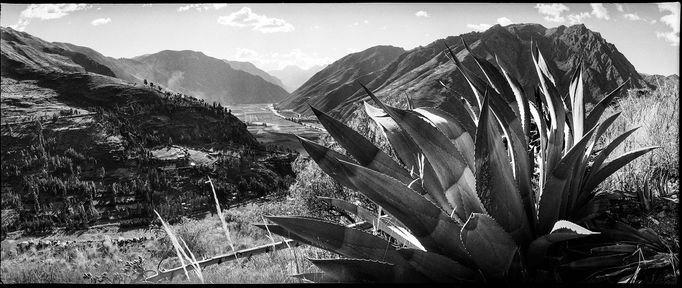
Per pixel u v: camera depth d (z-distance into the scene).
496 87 1.90
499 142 1.42
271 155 185.00
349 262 1.45
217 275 3.20
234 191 133.88
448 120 1.65
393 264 1.48
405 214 1.47
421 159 1.76
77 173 166.00
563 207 1.66
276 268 2.40
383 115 1.91
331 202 1.79
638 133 2.79
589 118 1.90
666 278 1.48
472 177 1.51
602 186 2.37
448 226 1.46
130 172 164.00
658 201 2.01
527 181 1.58
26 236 119.69
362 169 1.44
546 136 1.79
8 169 164.50
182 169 160.50
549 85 1.62
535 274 1.54
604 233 1.72
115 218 128.88
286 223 1.47
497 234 1.39
